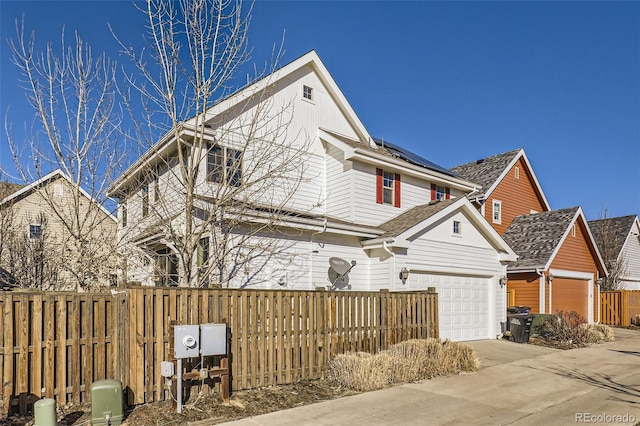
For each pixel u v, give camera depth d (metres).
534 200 24.67
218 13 9.93
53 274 13.09
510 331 15.04
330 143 14.94
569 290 20.00
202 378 6.60
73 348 6.27
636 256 29.62
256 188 12.59
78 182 10.77
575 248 20.56
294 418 6.36
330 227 12.06
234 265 10.61
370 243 13.04
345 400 7.27
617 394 7.96
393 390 7.93
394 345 9.23
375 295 9.40
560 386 8.51
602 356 12.00
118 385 5.89
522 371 9.81
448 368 9.27
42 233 14.60
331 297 8.66
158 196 11.10
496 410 6.90
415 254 13.22
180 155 9.85
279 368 7.73
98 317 6.51
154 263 11.24
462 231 14.78
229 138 12.70
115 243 13.12
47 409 5.25
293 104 14.54
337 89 15.73
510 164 22.61
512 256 15.98
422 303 10.34
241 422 6.15
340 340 8.68
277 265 11.49
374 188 15.00
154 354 6.63
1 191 15.34
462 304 14.65
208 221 9.40
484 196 20.25
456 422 6.32
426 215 13.81
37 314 6.06
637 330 20.25
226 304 7.27
